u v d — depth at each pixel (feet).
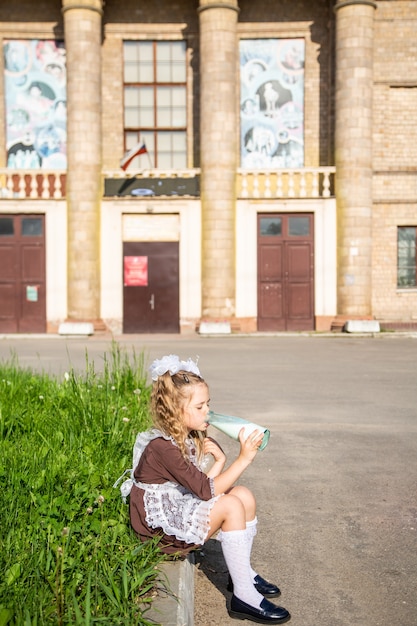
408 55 85.56
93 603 11.37
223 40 81.97
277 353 61.00
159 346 67.41
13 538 13.07
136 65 89.40
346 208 82.33
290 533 17.78
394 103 85.92
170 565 13.32
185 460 13.07
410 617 13.25
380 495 20.71
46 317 84.79
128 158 83.66
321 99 88.02
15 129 88.89
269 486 21.79
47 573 11.91
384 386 42.11
